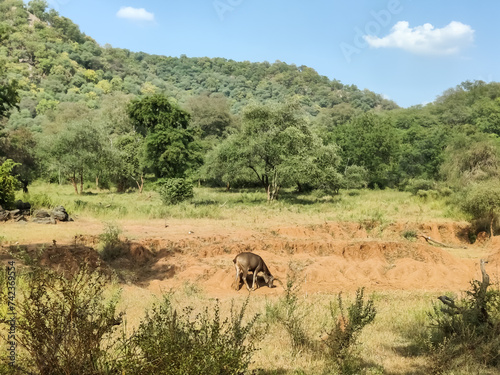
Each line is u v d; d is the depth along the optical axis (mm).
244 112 36406
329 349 7613
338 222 24203
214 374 4965
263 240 18797
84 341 4824
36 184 55375
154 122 48031
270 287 14727
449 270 17219
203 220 24078
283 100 37594
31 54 177125
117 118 76875
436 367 6992
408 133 65438
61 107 101375
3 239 14812
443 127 60094
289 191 49344
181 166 43031
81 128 43594
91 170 44938
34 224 18625
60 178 54469
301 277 15992
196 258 16953
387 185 57969
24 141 63500
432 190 38438
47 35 193750
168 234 18922
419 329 9289
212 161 43938
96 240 16656
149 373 4961
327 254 18625
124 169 46438
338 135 60188
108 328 5156
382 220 25281
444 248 22922
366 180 55656
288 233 21844
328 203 34875
